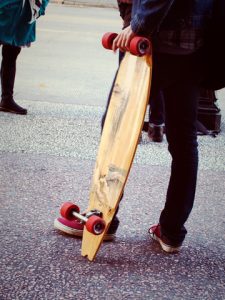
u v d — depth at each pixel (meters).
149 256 2.93
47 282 2.62
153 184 4.02
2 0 5.09
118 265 2.81
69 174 4.11
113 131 2.88
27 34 5.39
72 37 11.27
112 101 2.94
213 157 4.78
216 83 2.69
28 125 5.36
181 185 2.81
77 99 6.57
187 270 2.82
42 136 5.04
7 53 5.55
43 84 7.22
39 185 3.86
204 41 2.60
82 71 8.20
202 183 4.11
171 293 2.60
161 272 2.78
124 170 2.70
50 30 12.03
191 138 2.75
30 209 3.45
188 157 2.76
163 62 2.59
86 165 4.34
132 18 2.54
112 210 2.73
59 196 3.69
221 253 3.03
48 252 2.91
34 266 2.76
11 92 5.71
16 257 2.84
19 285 2.58
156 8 2.40
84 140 5.00
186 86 2.65
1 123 5.36
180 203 2.85
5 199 3.58
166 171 4.32
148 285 2.65
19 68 8.14
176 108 2.69
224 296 2.60
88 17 15.09
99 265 2.80
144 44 2.50
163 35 2.54
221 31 2.55
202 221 3.43
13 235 3.08
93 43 10.70
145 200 3.71
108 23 13.91
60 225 3.11
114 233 3.06
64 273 2.71
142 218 3.41
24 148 4.66
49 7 17.19
